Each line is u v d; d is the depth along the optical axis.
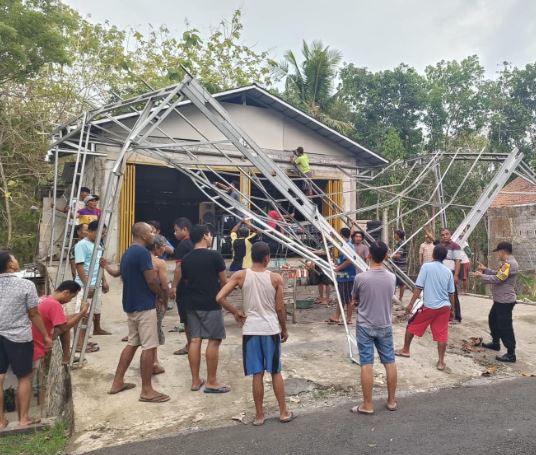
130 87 18.02
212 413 4.45
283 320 4.22
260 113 12.16
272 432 3.97
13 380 7.00
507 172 9.70
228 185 9.67
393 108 27.72
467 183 20.00
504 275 6.22
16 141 15.82
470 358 6.34
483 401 4.74
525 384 5.36
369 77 27.84
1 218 16.56
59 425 4.51
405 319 8.27
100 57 18.31
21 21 12.62
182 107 10.98
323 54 21.61
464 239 8.92
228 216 12.41
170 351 6.09
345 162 13.48
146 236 4.82
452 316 8.23
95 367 5.41
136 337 4.78
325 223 7.25
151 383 4.89
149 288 4.65
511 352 6.27
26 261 16.62
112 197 5.92
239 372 5.45
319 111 21.52
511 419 4.23
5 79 13.77
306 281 11.08
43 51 13.10
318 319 8.16
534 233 18.39
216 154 11.32
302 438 3.83
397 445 3.68
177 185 15.48
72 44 17.28
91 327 6.15
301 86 22.23
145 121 6.31
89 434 4.09
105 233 5.82
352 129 23.45
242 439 3.84
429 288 5.84
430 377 5.59
